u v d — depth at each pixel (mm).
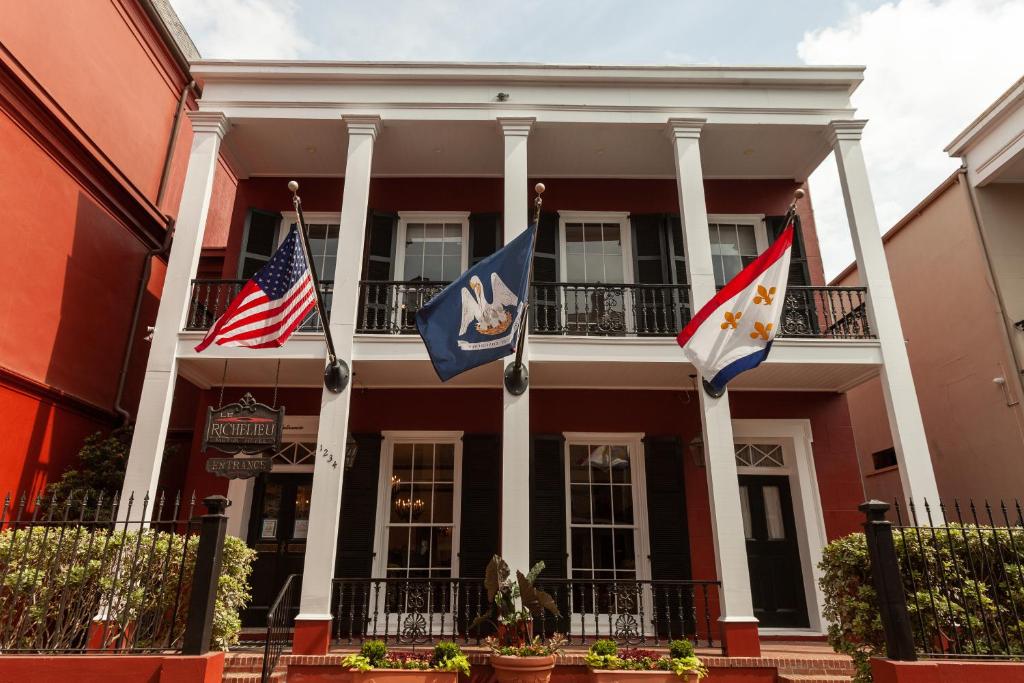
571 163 9438
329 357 7078
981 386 9133
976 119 9148
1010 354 8641
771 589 8391
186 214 7750
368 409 8766
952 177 9672
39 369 7879
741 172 9773
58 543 5168
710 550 8289
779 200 9852
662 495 8352
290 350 7340
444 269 9500
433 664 5836
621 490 8648
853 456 8758
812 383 8625
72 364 8531
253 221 9320
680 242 9555
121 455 8250
